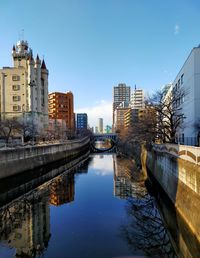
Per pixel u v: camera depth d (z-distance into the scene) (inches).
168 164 1104.8
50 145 2432.3
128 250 656.4
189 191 751.1
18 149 1617.9
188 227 725.9
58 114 5625.0
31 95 3270.2
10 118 3014.3
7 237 760.3
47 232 780.6
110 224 850.1
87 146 5177.2
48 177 1927.9
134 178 1785.2
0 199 1242.6
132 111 4478.3
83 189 1428.4
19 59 3580.2
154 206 1062.4
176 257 625.6
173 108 1828.2
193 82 1530.5
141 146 2593.5
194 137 1488.7
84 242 705.0
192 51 1549.0
